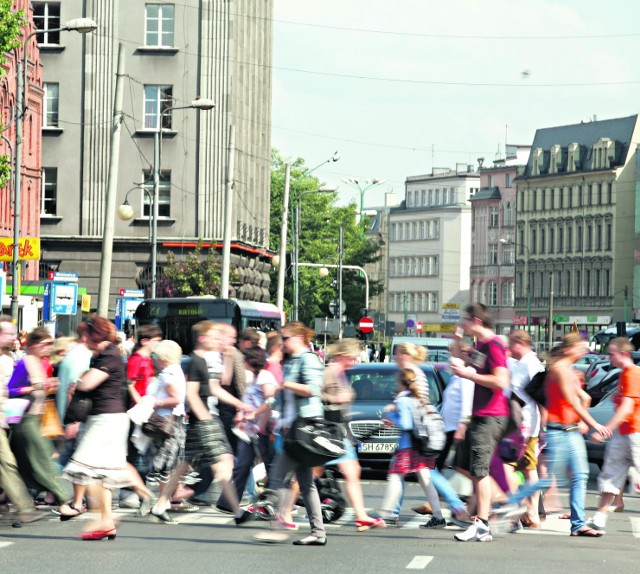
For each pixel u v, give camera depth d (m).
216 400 36.94
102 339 32.97
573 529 35.97
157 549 31.53
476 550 32.31
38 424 36.38
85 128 162.50
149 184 163.00
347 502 43.22
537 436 37.34
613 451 36.66
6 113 135.88
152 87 163.00
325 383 33.34
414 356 36.78
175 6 162.50
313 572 28.06
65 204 162.50
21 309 127.44
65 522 37.00
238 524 36.59
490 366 33.28
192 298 85.81
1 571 27.66
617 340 36.69
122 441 33.06
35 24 161.75
